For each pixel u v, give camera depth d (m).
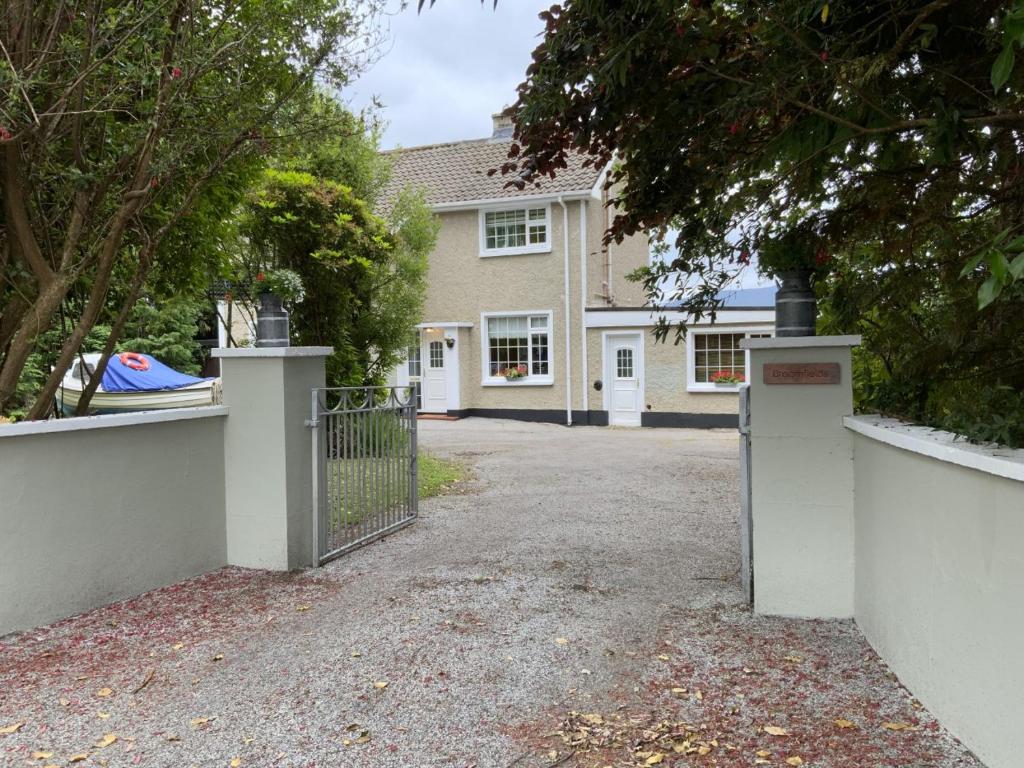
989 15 2.90
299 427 5.20
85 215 4.67
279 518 5.08
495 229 17.80
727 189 4.56
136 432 4.52
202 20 4.91
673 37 3.22
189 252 6.43
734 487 8.39
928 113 3.08
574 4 3.36
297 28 5.11
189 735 2.88
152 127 4.43
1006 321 3.44
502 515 6.94
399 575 5.01
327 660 3.59
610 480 8.93
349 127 6.14
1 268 4.48
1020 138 3.08
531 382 17.50
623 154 4.45
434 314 18.28
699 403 16.17
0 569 3.79
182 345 18.33
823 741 2.77
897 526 3.23
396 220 11.60
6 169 4.27
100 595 4.30
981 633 2.49
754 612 4.18
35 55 4.30
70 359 4.71
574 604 4.39
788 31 2.87
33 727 2.93
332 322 9.99
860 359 4.53
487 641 3.82
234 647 3.75
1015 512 2.26
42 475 3.98
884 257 3.98
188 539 4.91
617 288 18.91
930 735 2.76
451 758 2.71
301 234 9.27
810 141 3.27
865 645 3.67
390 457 6.33
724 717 2.98
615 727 2.92
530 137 3.87
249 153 5.60
